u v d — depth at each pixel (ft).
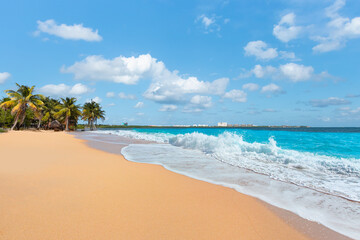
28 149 35.32
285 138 76.02
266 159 30.66
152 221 10.11
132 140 68.23
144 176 19.45
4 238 7.85
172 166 25.43
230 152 36.58
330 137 79.46
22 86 128.98
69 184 15.53
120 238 8.30
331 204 13.38
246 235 9.19
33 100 133.69
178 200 13.30
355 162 27.09
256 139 71.77
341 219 11.27
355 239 9.19
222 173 21.89
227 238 8.85
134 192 14.47
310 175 21.24
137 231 9.01
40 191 13.61
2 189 13.56
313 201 13.88
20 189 13.76
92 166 22.88
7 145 39.88
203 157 32.78
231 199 13.89
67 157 28.45
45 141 52.80
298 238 9.12
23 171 18.88
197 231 9.35
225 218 10.91
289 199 14.19
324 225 10.54
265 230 9.77
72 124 189.67
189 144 48.37
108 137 83.66
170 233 9.00
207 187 16.55
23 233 8.30
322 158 31.68
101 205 11.77
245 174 21.50
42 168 20.56
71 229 8.84
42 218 9.75
